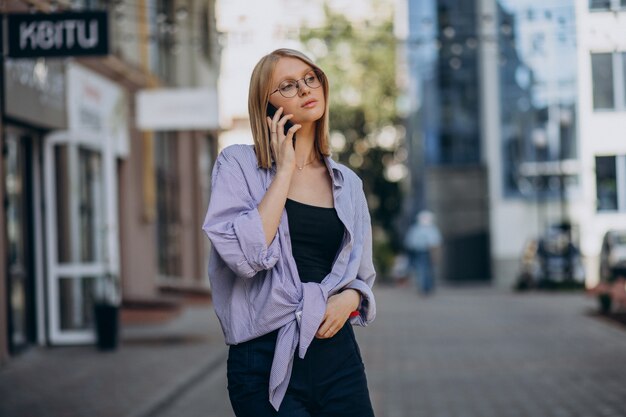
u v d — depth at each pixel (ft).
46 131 42.16
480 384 30.96
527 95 95.40
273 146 10.73
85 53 31.83
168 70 73.00
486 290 94.12
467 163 112.78
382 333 48.19
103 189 42.32
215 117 53.26
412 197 171.12
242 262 10.41
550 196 102.53
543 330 47.85
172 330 50.93
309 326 10.54
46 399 28.99
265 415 10.67
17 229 40.42
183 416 26.27
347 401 10.91
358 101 148.77
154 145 67.56
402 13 126.21
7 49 31.89
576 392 29.07
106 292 42.27
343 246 10.89
